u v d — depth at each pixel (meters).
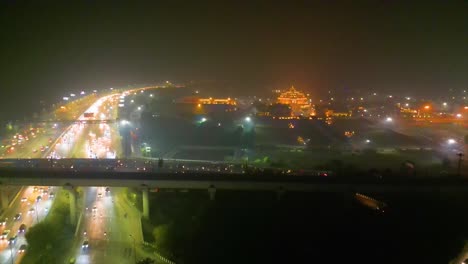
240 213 153.25
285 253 133.75
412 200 156.38
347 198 157.38
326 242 138.12
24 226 134.75
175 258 127.38
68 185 152.25
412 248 132.88
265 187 157.62
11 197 160.00
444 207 152.00
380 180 158.50
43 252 122.88
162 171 167.50
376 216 147.38
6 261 116.62
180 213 154.50
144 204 152.88
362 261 128.88
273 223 148.12
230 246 137.25
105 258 122.25
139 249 128.38
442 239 135.88
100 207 157.75
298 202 158.25
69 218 148.88
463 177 168.12
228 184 157.50
